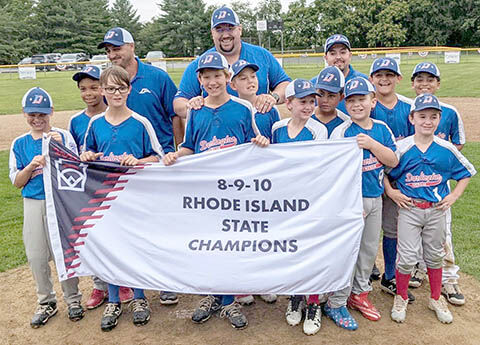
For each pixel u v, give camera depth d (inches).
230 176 153.3
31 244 157.8
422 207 153.3
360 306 161.0
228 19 175.8
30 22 2459.4
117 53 174.7
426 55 1513.3
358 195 148.3
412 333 150.2
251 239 151.6
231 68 173.3
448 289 169.8
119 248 155.5
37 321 159.2
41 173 156.2
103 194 156.2
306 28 2282.2
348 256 148.7
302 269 148.6
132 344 148.8
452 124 173.6
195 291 151.5
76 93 899.4
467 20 2138.3
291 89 151.1
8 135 520.1
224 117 155.4
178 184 155.1
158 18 2632.9
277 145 151.4
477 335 148.6
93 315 166.9
